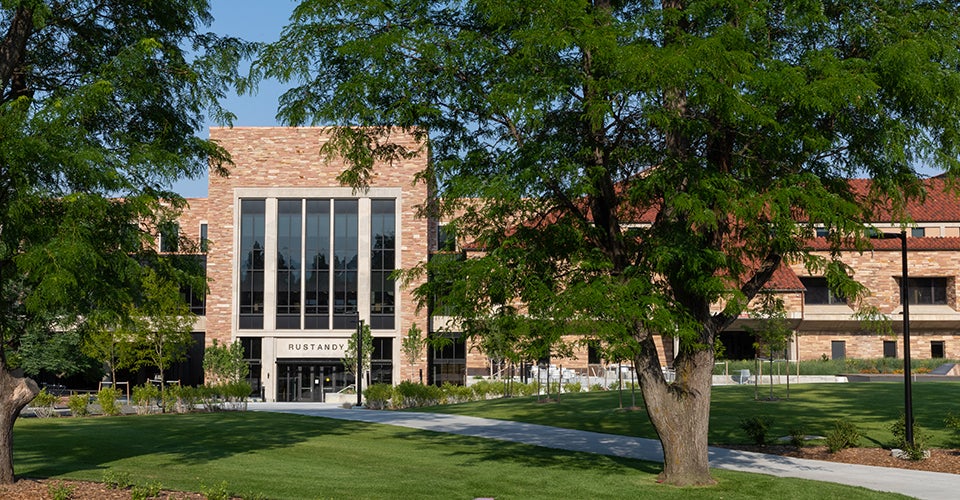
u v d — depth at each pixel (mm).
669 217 16609
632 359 16547
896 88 15539
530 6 15320
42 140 13680
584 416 31422
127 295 15703
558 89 15242
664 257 15352
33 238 14461
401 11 17047
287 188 60344
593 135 16906
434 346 17547
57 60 17797
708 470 17594
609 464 20312
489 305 16984
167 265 17250
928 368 54312
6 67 16453
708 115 16688
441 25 17578
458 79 17094
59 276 13516
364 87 16406
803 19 15539
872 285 58250
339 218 60469
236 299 59875
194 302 63375
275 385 59469
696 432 17562
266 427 27781
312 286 60062
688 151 17344
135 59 15359
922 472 19641
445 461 20531
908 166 17062
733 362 52375
